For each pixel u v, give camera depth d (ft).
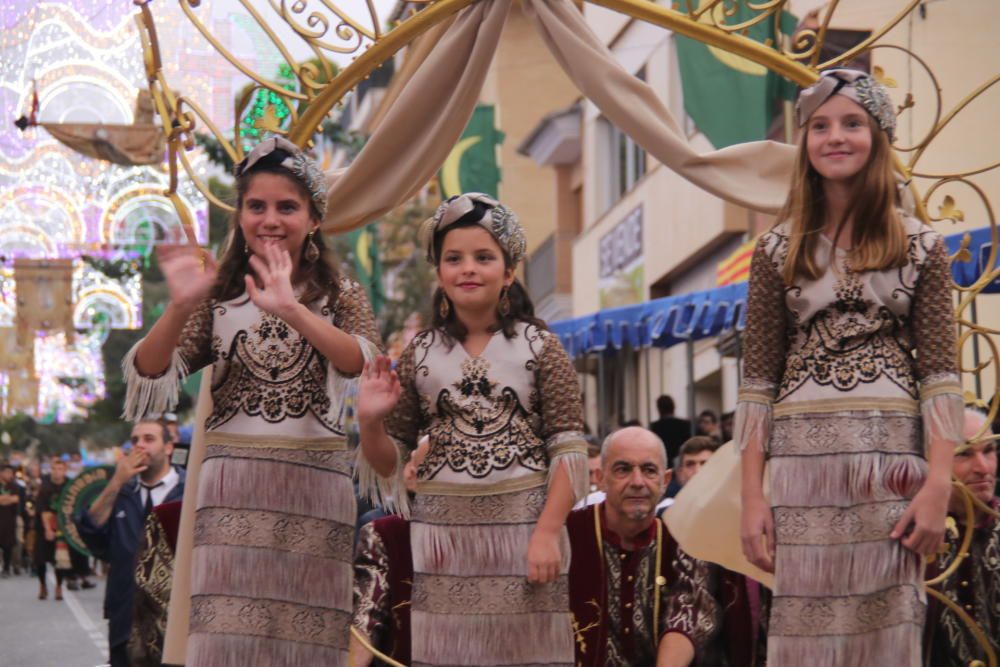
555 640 17.79
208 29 25.66
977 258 30.30
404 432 18.28
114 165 29.45
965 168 39.24
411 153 23.27
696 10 23.50
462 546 17.69
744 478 16.30
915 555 15.64
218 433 17.31
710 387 78.69
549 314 116.67
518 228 18.19
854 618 15.65
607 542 22.35
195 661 16.87
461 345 18.10
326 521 17.20
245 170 17.43
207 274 16.75
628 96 23.09
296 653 17.01
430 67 23.09
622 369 73.41
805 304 16.15
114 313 56.03
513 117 127.75
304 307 16.39
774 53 23.29
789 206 16.55
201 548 17.08
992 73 38.73
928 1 39.14
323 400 17.28
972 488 22.15
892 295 15.93
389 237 113.09
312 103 23.21
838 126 16.10
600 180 97.09
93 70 27.30
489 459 17.71
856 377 15.90
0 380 85.35
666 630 21.70
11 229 29.35
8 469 95.09
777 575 15.99
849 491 15.75
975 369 22.27
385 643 22.04
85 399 107.14
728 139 52.39
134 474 31.40
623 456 22.07
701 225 72.28
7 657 46.50
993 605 22.04
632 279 87.56
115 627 31.01
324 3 23.18
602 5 23.25
